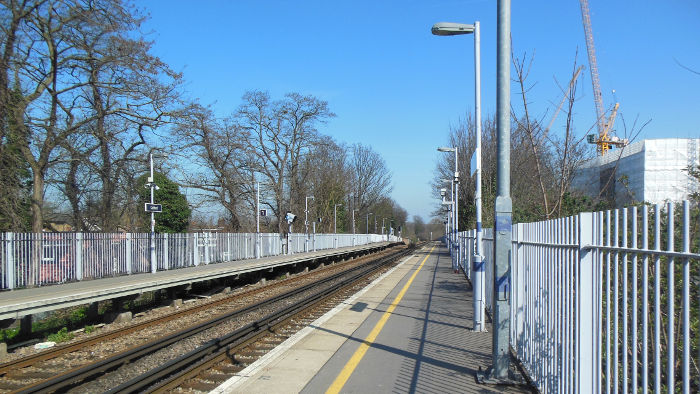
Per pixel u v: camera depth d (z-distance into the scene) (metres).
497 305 5.97
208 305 14.23
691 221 4.12
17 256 13.95
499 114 5.93
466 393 5.59
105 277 17.02
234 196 38.22
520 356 6.64
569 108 8.23
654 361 3.23
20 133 17.12
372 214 94.00
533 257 5.90
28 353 8.96
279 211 45.38
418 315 10.89
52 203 22.42
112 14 18.72
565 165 8.43
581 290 4.13
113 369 7.37
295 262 27.23
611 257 3.95
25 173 18.91
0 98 16.22
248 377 6.25
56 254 15.14
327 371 6.49
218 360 7.36
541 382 5.40
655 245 3.17
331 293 15.19
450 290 15.77
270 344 8.65
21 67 17.75
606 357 3.81
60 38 18.81
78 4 18.09
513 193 13.83
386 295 14.53
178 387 6.22
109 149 22.00
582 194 11.43
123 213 25.62
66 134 19.45
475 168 10.71
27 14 17.25
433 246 73.88
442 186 49.88
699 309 2.95
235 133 37.38
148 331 10.71
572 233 4.47
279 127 44.81
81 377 6.71
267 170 44.28
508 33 5.89
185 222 40.19
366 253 53.00
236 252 26.84
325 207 64.06
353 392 5.68
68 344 8.99
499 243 5.98
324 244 45.00
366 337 8.55
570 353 4.45
